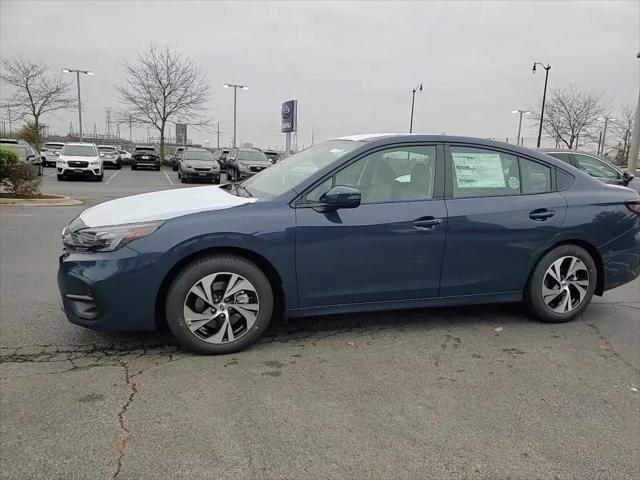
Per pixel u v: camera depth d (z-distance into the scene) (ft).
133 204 13.09
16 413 9.53
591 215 14.67
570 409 10.25
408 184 13.42
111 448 8.55
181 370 11.46
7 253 23.39
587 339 13.94
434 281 13.60
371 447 8.78
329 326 14.48
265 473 8.04
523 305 15.11
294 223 12.26
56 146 127.95
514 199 14.14
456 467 8.32
